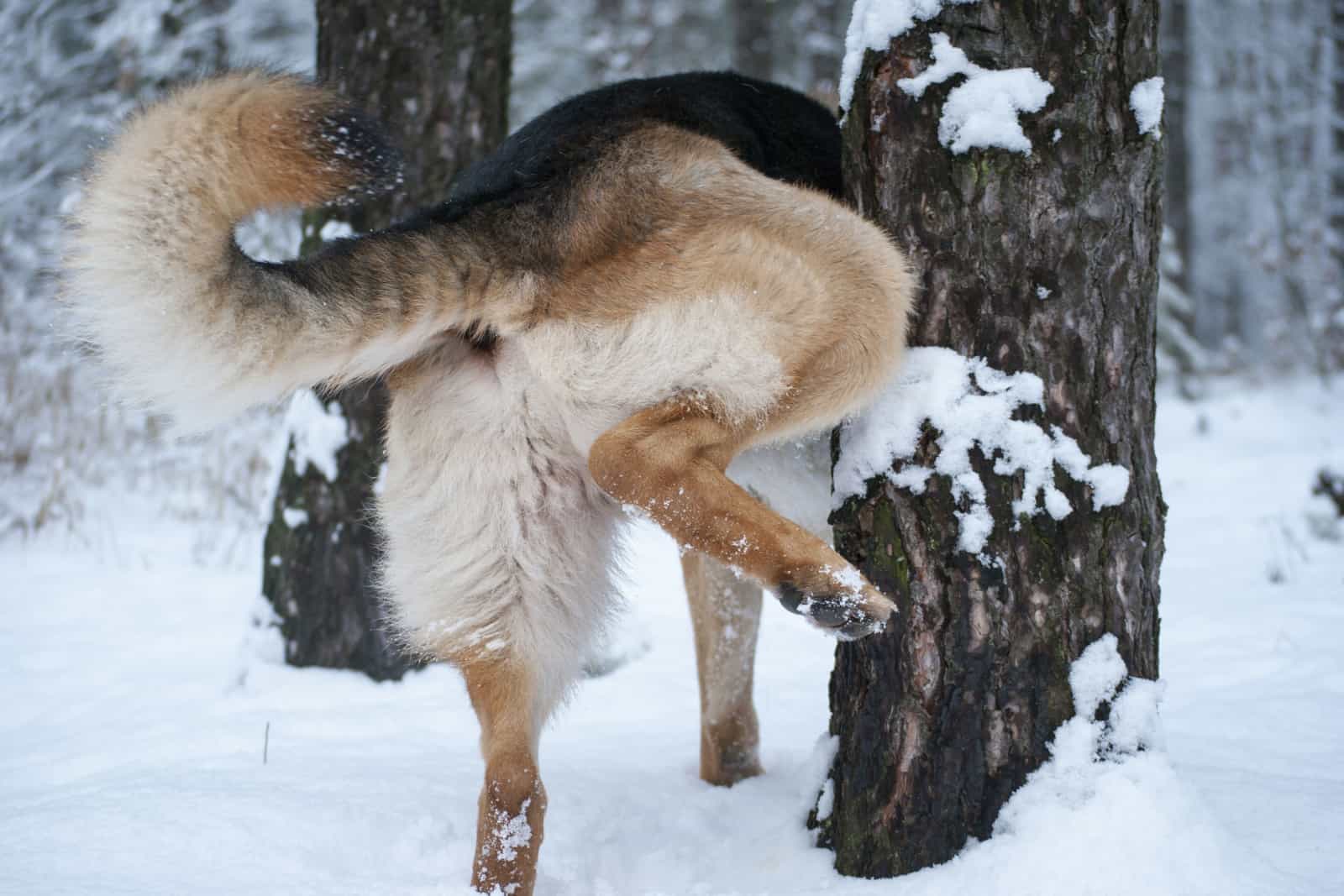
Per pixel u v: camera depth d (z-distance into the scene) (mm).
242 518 8430
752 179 2951
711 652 3740
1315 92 21344
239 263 2650
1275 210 20656
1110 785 2576
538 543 3070
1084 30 2732
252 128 2490
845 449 2930
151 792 3408
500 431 3051
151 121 2541
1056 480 2730
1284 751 3580
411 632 3166
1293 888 2414
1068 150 2738
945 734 2734
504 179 3109
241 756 3971
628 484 2732
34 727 4551
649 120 3096
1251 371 16594
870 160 2918
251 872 2854
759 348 2791
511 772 2836
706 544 2695
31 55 10703
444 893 2648
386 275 2797
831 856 2945
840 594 2609
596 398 2857
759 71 15617
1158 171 2842
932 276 2826
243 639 5312
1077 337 2756
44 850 2965
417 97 5156
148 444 9750
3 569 7152
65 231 2561
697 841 3219
